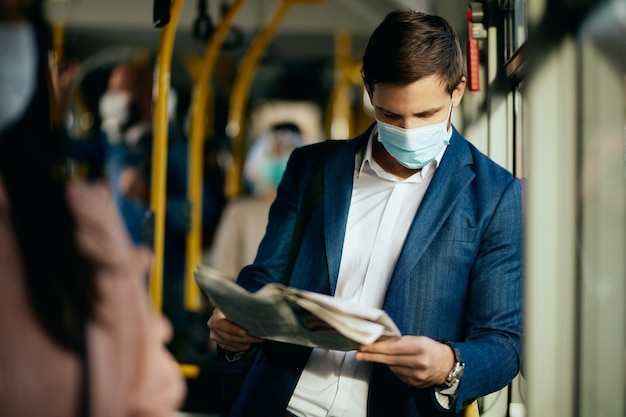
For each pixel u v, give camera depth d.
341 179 3.54
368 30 13.94
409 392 3.34
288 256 3.57
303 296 2.99
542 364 2.77
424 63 3.25
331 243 3.45
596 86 2.74
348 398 3.39
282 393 3.44
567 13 2.73
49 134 2.31
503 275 3.38
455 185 3.43
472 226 3.38
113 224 2.36
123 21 13.41
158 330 2.42
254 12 13.17
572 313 2.75
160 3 4.82
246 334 3.45
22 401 2.19
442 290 3.34
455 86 3.38
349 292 3.42
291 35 14.71
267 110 17.14
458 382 3.20
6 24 2.24
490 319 3.37
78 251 2.25
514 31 4.21
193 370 7.36
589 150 2.74
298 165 3.70
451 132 3.52
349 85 14.82
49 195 2.24
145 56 13.68
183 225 8.52
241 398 3.53
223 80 14.68
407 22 3.33
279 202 3.70
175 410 2.43
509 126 4.43
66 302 2.21
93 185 2.39
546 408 2.77
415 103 3.27
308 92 17.06
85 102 12.66
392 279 3.34
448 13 5.21
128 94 9.34
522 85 4.21
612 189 2.72
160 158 6.21
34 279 2.20
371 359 3.13
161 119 6.25
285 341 3.31
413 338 3.13
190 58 14.40
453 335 3.38
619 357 2.71
